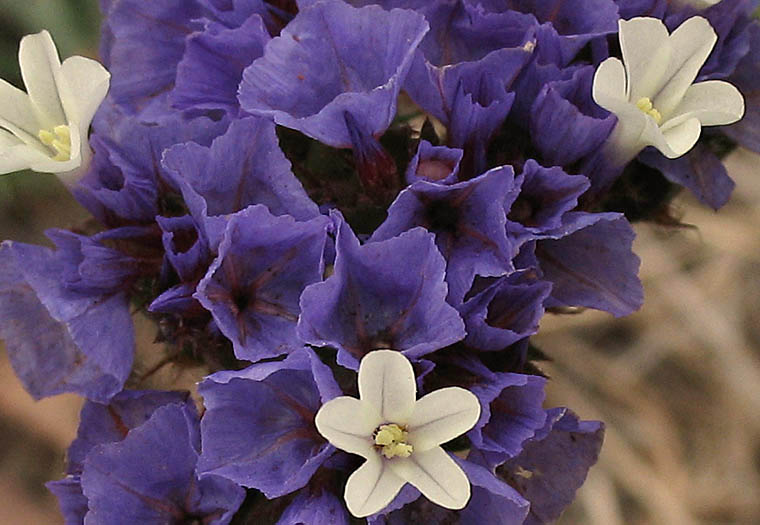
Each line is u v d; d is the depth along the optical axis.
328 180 0.15
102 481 0.14
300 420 0.14
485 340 0.14
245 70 0.14
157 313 0.14
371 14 0.14
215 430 0.14
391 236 0.14
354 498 0.13
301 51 0.14
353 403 0.13
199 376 0.15
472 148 0.14
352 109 0.14
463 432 0.14
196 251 0.14
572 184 0.14
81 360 0.15
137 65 0.15
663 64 0.14
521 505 0.14
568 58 0.15
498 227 0.14
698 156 0.15
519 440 0.14
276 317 0.14
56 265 0.14
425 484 0.13
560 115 0.14
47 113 0.14
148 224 0.15
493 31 0.15
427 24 0.14
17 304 0.15
